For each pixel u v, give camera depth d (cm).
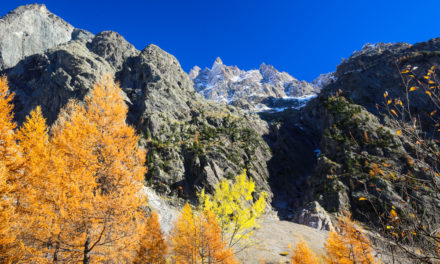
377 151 6325
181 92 12925
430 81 255
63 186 849
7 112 1066
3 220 822
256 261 2477
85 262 826
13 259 782
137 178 1076
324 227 4688
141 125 9069
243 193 1366
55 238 825
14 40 15200
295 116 15262
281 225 4350
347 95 11031
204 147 8650
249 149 9431
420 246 259
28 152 1070
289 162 9988
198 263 1365
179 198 6519
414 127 256
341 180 6162
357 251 1230
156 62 14412
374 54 14762
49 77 10850
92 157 1005
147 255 1862
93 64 11669
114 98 1225
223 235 1341
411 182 255
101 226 883
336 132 8119
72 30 19862
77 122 1101
